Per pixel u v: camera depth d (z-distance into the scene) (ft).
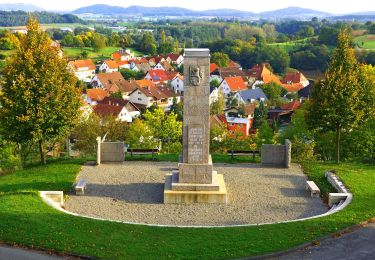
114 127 167.12
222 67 531.50
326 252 59.26
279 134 176.86
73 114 107.04
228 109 343.46
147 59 609.42
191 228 66.69
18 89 100.73
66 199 83.76
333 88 103.09
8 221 66.28
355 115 104.22
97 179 95.30
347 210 73.77
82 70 510.99
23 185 90.38
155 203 82.79
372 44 520.01
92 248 59.06
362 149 131.13
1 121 103.45
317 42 633.61
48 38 105.60
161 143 180.55
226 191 85.97
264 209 80.38
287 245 60.23
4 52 480.64
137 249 58.85
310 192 88.69
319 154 141.49
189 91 81.82
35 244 59.98
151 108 358.02
